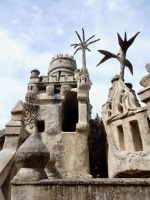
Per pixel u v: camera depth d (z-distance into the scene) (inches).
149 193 191.5
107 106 437.7
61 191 200.8
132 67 536.7
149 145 325.7
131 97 393.4
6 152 350.9
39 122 621.9
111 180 199.9
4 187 304.7
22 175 212.2
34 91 659.4
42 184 205.3
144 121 344.8
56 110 626.2
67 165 547.5
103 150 558.6
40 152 223.3
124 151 357.1
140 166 314.0
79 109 619.5
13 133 381.7
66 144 575.2
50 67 954.7
